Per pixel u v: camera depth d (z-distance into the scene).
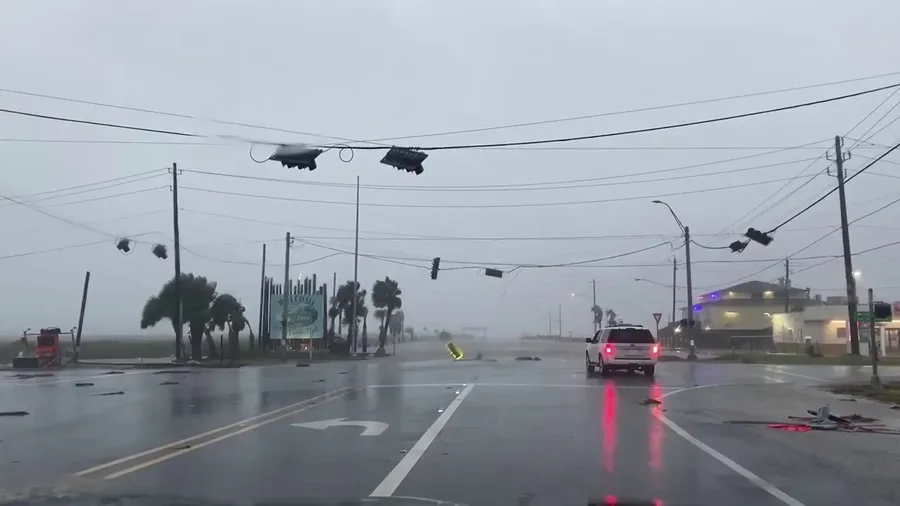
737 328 81.56
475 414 17.00
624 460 11.34
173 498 8.83
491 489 9.34
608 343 29.64
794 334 66.25
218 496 8.94
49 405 19.66
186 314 45.56
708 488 9.41
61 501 8.67
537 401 19.86
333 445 12.75
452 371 33.00
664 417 16.58
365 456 11.69
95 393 23.30
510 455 11.76
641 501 8.70
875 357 24.67
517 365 38.03
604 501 8.70
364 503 8.53
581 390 23.31
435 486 9.51
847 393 22.75
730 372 32.75
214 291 47.19
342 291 64.88
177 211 43.22
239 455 11.83
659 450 12.24
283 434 14.05
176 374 32.84
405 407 18.45
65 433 14.41
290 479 9.97
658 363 40.88
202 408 18.69
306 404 19.34
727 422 15.75
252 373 33.03
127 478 10.09
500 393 22.14
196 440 13.39
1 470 10.70
